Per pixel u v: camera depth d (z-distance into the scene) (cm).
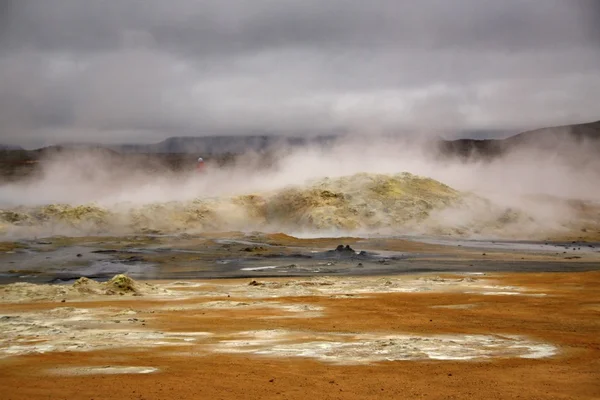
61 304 4072
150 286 4772
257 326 3228
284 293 4691
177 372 2217
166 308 3909
